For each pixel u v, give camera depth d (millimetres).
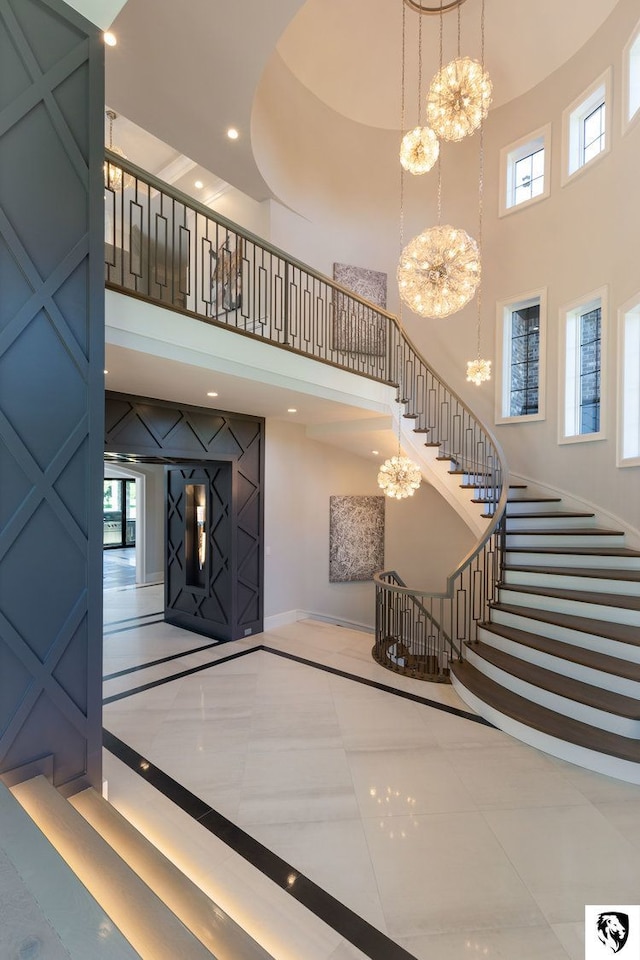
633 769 2898
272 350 4512
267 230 6801
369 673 4883
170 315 3619
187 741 3500
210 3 3992
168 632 6465
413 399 6863
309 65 6793
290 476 7008
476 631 4605
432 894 2127
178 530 6801
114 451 4816
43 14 2012
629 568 4598
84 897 1212
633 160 5145
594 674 3482
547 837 2480
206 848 2422
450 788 2900
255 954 1427
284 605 6922
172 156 7047
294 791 2891
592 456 5742
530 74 6543
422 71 6934
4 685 1853
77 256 2117
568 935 1928
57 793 1830
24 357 1934
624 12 5273
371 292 7699
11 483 1888
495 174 7043
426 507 7668
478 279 4055
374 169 7773
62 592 2041
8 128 1893
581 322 6184
